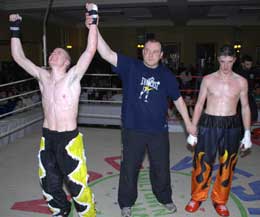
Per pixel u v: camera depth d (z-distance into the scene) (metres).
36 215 2.76
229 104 2.55
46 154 2.29
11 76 9.45
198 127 2.68
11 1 9.78
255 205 2.92
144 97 2.41
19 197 3.09
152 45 2.32
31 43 11.74
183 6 9.74
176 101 2.57
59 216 2.45
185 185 3.38
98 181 3.47
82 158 2.30
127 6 9.84
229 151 2.61
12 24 2.32
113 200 3.04
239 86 2.54
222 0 8.93
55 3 9.77
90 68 12.90
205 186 2.75
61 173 2.38
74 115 2.27
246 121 2.63
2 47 10.36
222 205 2.75
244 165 3.90
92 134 5.36
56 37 13.39
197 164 2.71
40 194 3.15
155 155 2.54
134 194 2.63
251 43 14.48
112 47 15.26
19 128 5.10
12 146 4.70
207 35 14.68
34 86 8.51
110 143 4.84
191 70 11.71
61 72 2.26
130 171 2.54
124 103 2.50
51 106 2.24
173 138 5.09
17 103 6.62
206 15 12.76
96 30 2.15
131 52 15.15
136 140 2.47
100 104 6.38
